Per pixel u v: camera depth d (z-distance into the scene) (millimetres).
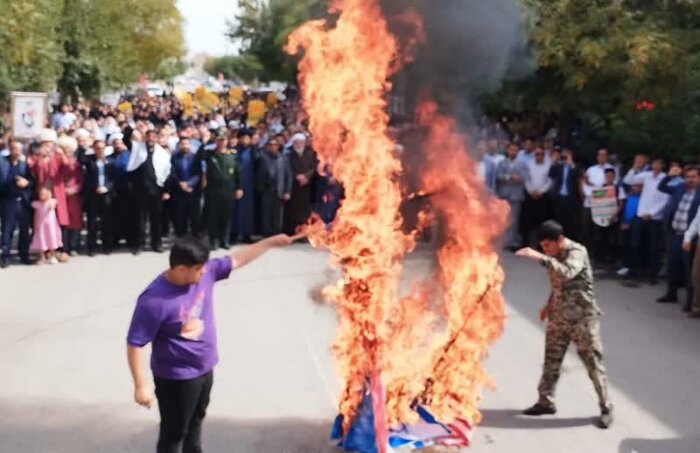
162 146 14688
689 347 9367
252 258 5852
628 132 15070
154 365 5250
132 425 6934
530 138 17672
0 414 7125
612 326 10266
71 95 28625
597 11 14609
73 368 8375
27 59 19328
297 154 15469
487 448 6543
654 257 12688
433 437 6480
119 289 11781
